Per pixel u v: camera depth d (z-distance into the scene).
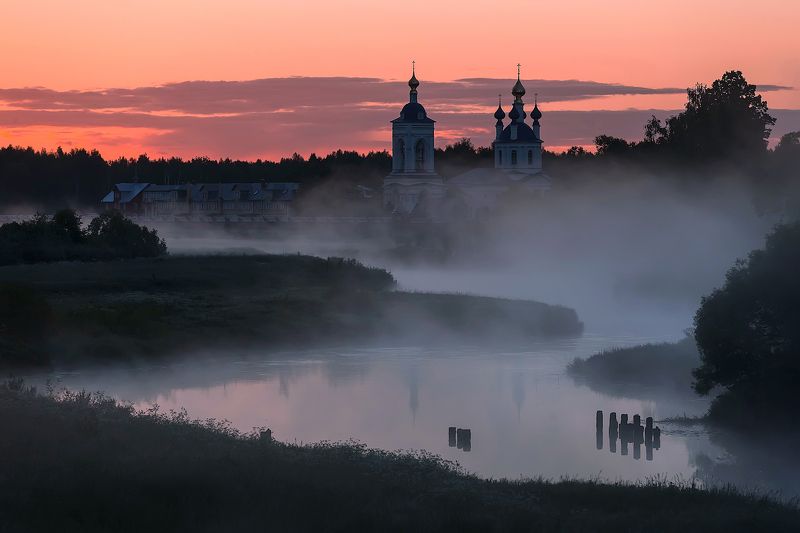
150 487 45.66
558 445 76.25
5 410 61.69
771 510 50.81
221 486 46.47
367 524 43.09
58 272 165.12
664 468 69.44
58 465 48.41
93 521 41.53
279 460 53.31
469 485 52.09
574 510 48.97
